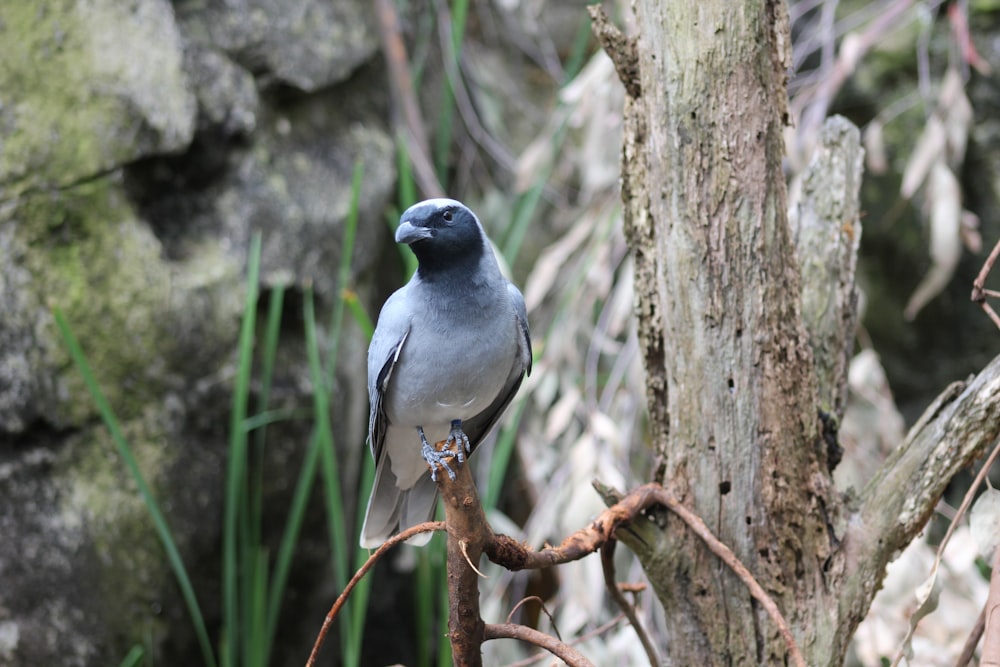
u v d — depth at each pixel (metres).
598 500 8.68
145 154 8.97
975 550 7.36
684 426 5.20
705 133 4.98
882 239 11.38
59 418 8.37
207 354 9.02
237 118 9.59
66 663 8.23
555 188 12.36
